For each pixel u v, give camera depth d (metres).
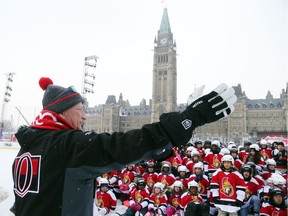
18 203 1.43
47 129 1.53
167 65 114.31
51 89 1.70
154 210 7.75
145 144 1.26
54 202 1.33
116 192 11.06
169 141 1.26
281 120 87.62
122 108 120.12
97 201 8.27
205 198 8.52
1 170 14.84
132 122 113.19
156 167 11.02
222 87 1.34
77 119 1.70
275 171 9.48
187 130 1.28
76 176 1.35
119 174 11.40
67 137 1.41
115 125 110.81
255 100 92.75
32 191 1.37
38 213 1.33
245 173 8.23
